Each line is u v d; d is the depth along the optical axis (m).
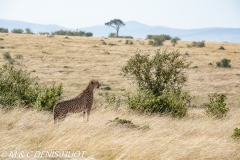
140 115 57.91
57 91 62.22
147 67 81.81
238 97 142.25
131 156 29.31
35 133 35.44
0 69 66.06
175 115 61.94
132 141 33.16
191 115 67.19
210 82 174.50
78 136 34.16
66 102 42.88
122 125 41.88
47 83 156.12
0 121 42.28
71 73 187.75
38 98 56.59
